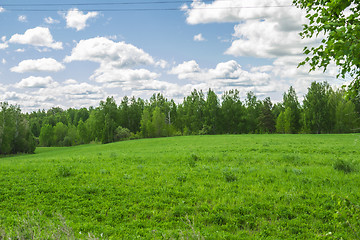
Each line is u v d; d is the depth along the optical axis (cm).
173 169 1728
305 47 384
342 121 7538
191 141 5122
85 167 1891
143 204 1023
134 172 1642
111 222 859
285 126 9044
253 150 2809
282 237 717
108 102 11456
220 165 1855
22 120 8012
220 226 809
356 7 385
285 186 1212
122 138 9856
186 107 11738
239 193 1127
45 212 954
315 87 8550
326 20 389
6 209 988
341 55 352
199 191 1167
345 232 679
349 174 1422
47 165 2028
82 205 1037
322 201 964
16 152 7788
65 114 19375
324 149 2645
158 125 9831
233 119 10125
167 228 800
